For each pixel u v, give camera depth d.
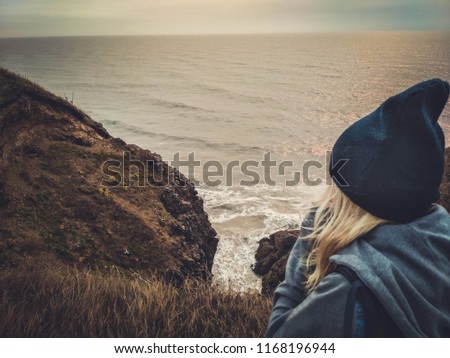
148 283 4.29
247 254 15.82
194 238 12.78
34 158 11.24
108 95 84.56
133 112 65.44
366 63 135.50
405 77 100.56
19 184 10.25
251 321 3.52
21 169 10.69
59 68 138.88
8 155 10.60
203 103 73.62
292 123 56.84
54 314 3.20
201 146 44.06
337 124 56.34
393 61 139.50
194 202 14.55
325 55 171.75
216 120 58.91
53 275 4.69
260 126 54.66
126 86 97.50
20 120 11.37
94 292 3.85
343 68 123.19
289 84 96.19
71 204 10.54
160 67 141.50
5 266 7.92
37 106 12.09
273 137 48.59
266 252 14.54
